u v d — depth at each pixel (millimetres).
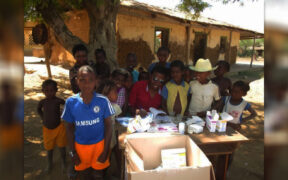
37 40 6621
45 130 2752
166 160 1936
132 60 3893
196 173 1461
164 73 2584
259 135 4309
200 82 2795
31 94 6320
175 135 2021
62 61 11211
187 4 6918
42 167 2920
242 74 13703
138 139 1934
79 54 3176
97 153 2111
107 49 5270
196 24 11281
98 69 3797
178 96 2770
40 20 5977
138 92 2822
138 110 2619
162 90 2814
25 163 2982
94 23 5152
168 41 10703
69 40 4992
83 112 1967
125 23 8594
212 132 2287
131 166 1648
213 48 13891
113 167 2975
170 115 2633
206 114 2506
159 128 2279
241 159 3332
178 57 11508
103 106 2025
